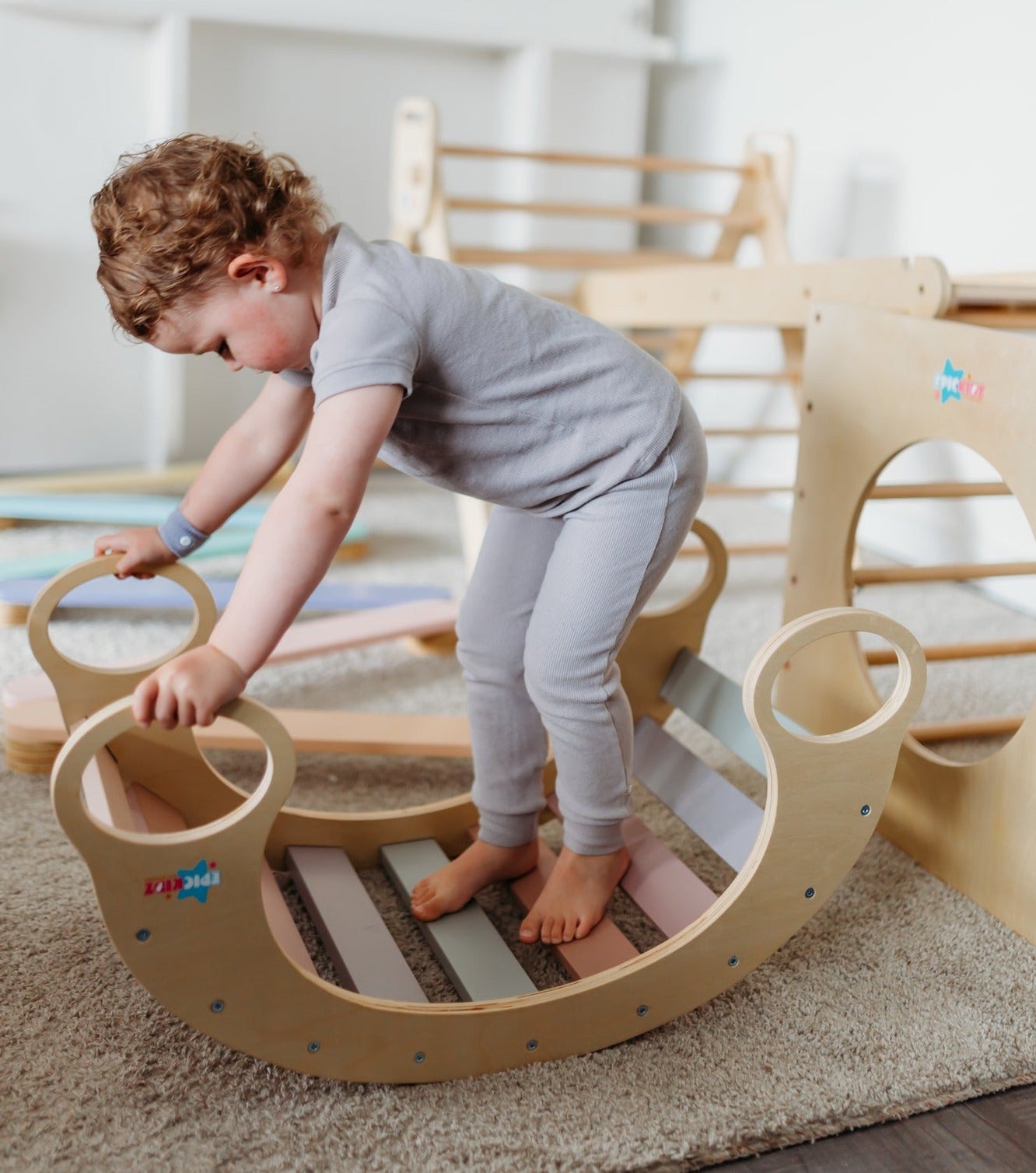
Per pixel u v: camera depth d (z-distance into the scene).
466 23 2.56
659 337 2.67
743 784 1.40
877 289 1.49
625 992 0.94
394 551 2.24
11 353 2.49
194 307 0.85
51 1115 0.85
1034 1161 0.85
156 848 0.76
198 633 1.08
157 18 2.34
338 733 1.37
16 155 2.38
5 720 1.37
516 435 0.95
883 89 2.29
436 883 1.09
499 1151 0.84
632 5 2.75
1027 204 1.98
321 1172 0.81
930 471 2.25
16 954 1.02
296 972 0.83
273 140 2.60
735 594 2.09
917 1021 0.99
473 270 0.95
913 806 1.25
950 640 1.87
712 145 2.88
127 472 2.56
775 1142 0.86
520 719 1.08
